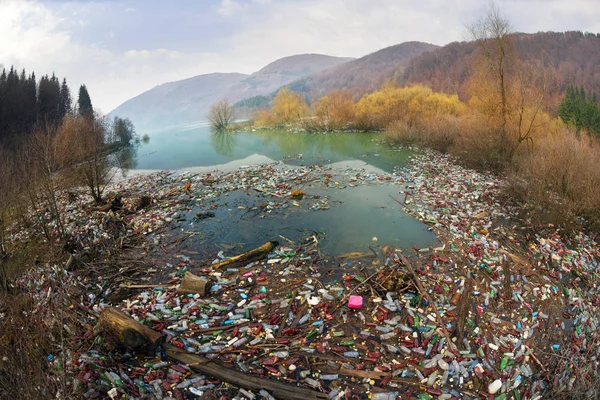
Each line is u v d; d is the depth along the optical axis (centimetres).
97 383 459
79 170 1156
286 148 2497
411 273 691
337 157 2000
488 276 712
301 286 671
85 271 744
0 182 884
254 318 588
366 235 896
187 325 576
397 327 559
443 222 966
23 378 387
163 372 483
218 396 448
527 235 902
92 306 634
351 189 1288
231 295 656
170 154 2466
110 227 955
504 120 1633
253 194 1236
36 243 831
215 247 855
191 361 496
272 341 534
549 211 1021
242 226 969
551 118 1681
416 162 1777
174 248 856
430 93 3509
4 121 2309
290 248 827
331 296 632
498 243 858
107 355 509
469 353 518
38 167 990
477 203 1130
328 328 562
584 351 541
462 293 649
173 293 664
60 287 655
